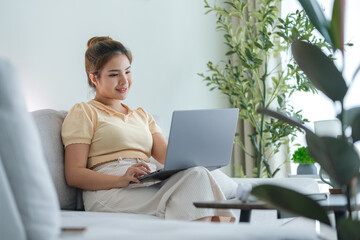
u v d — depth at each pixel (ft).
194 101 12.21
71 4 10.04
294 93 12.35
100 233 2.59
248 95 12.42
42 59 9.52
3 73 2.73
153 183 6.63
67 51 9.92
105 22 10.58
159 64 11.53
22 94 2.80
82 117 6.84
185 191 5.64
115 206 6.23
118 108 7.55
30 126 2.81
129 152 6.99
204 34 12.57
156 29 11.55
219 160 6.57
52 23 9.72
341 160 2.76
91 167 6.84
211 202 4.08
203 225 2.77
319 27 3.00
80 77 10.10
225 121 6.50
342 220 2.79
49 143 6.52
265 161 11.46
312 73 2.93
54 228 2.74
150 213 5.94
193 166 6.24
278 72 11.61
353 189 3.06
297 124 2.87
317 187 7.95
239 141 12.35
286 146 12.34
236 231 2.50
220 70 12.77
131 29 11.03
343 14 2.93
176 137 5.98
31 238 2.64
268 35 11.37
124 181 6.30
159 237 2.40
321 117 12.03
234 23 12.95
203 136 6.26
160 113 11.48
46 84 9.53
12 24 9.16
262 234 2.47
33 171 2.73
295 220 7.55
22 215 2.64
